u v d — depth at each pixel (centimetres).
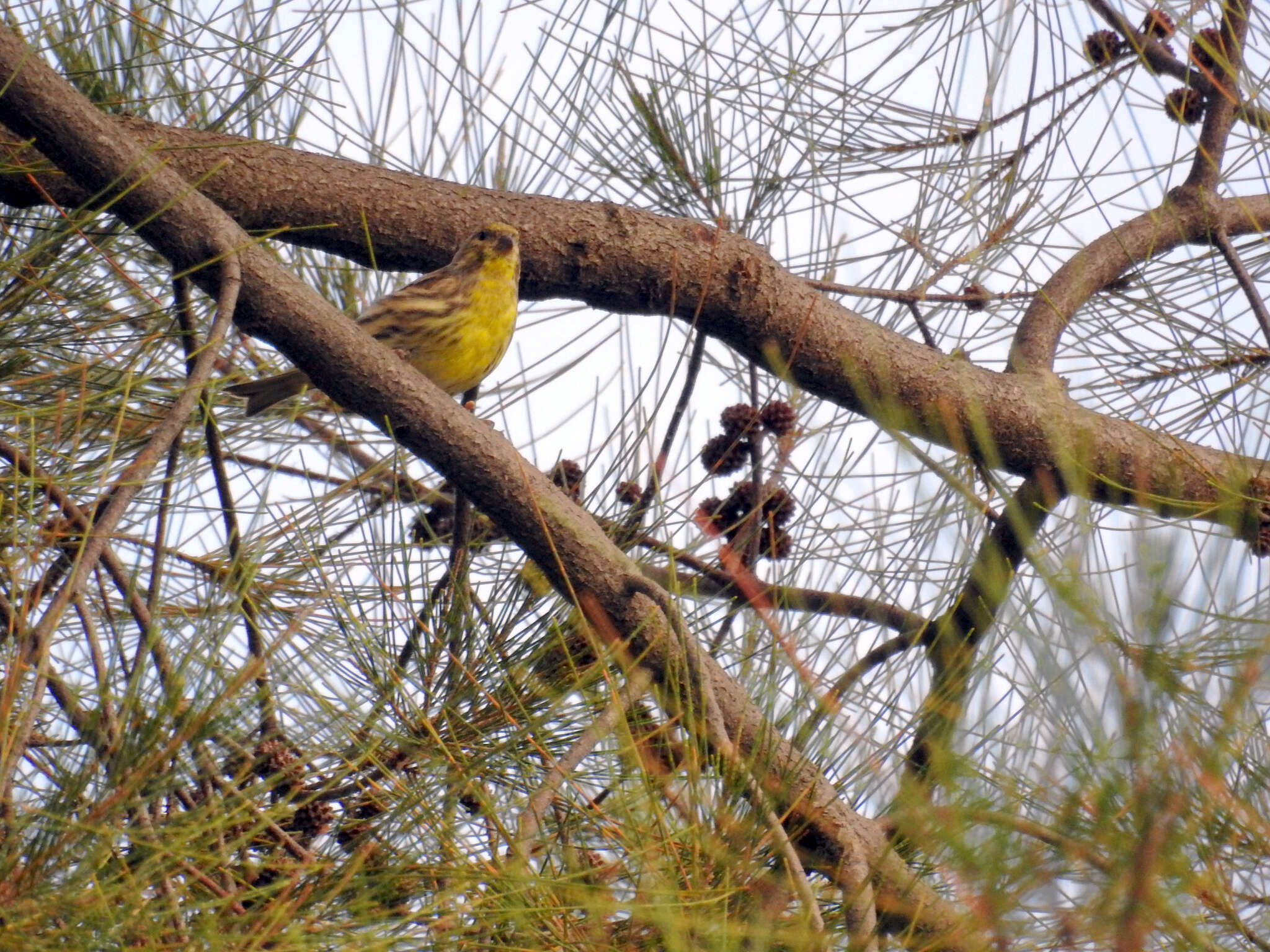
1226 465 413
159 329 667
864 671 447
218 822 373
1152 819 302
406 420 573
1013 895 317
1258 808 320
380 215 713
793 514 630
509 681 499
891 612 527
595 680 527
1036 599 399
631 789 408
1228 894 341
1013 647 355
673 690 469
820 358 705
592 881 407
